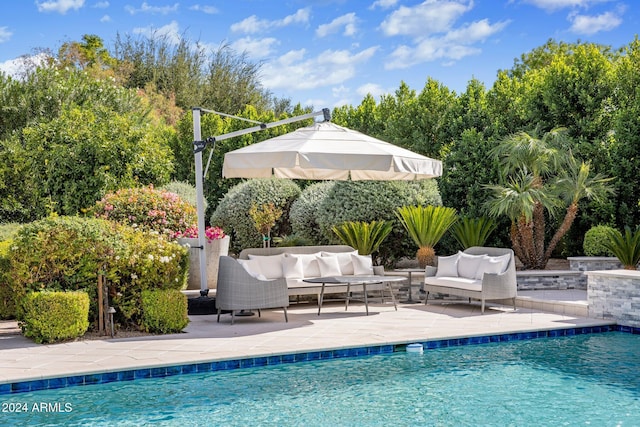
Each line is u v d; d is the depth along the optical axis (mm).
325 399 5438
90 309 7922
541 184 12727
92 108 19328
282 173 11250
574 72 13859
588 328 8562
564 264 13898
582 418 4914
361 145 9062
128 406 5230
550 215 13625
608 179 12633
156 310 7871
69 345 7172
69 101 20312
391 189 12648
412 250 13039
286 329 8234
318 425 4758
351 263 10852
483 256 10312
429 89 16984
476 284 9672
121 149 15039
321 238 13625
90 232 7648
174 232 11711
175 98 32750
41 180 15625
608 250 12445
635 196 13266
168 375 6199
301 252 10844
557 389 5762
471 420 4867
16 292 7539
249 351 6754
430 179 13164
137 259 7938
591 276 9195
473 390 5727
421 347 7320
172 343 7250
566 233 14070
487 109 14922
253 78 34969
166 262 8086
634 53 14047
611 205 13164
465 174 14227
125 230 8305
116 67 33406
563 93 13953
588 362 6809
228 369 6473
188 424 4785
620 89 13719
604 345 7711
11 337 7738
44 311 7207
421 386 5859
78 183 14773
